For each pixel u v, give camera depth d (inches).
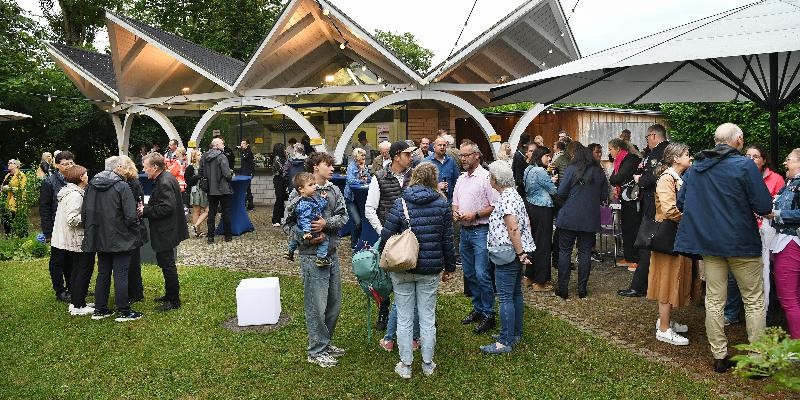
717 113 527.5
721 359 177.8
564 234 259.4
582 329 219.5
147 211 243.3
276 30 512.4
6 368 192.2
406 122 661.3
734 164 170.7
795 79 291.4
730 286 218.4
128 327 228.4
